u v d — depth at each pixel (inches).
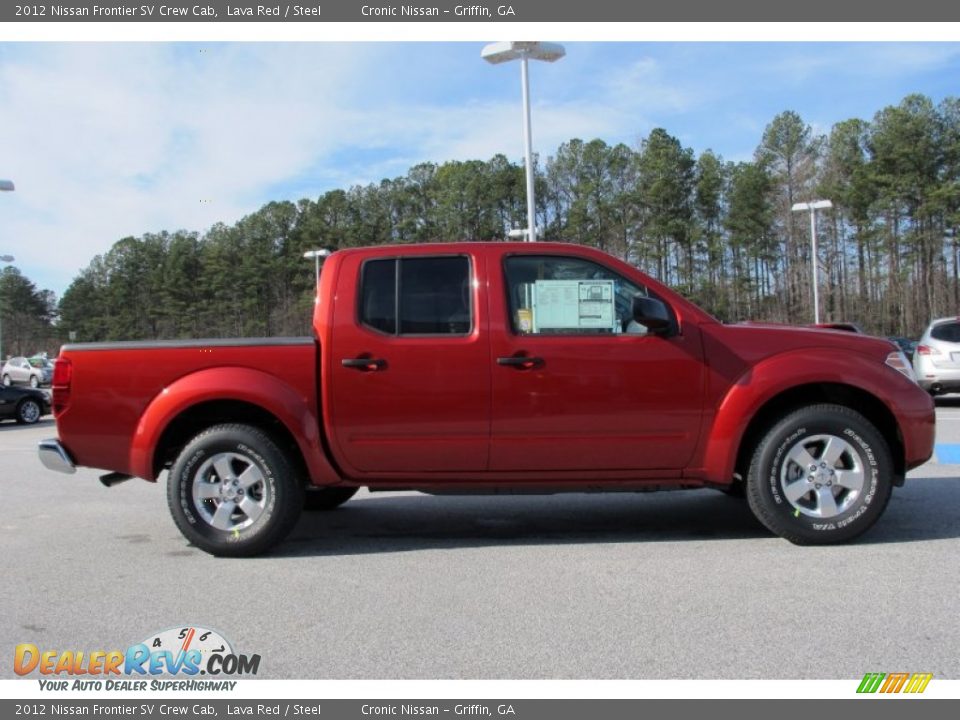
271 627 150.4
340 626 150.1
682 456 193.9
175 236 3553.2
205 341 199.6
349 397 194.4
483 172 2714.1
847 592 160.7
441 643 140.9
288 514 197.3
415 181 3095.5
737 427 190.5
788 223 2356.1
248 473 198.4
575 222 2529.5
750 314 2464.3
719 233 2445.9
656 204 2409.0
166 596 169.6
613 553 195.6
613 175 2561.5
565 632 144.1
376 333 195.5
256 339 199.2
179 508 197.5
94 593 172.7
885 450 190.5
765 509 192.4
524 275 197.2
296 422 193.8
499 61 770.2
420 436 194.9
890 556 184.5
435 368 193.3
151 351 198.7
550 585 171.2
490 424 193.3
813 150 2348.7
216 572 187.2
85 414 199.6
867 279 2378.2
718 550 195.2
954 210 2142.0
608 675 127.2
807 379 189.5
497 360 192.4
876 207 2202.3
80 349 201.3
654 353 191.8
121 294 3609.7
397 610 157.9
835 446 191.3
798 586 165.2
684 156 2379.4
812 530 191.3
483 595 165.8
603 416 192.1
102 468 202.8
